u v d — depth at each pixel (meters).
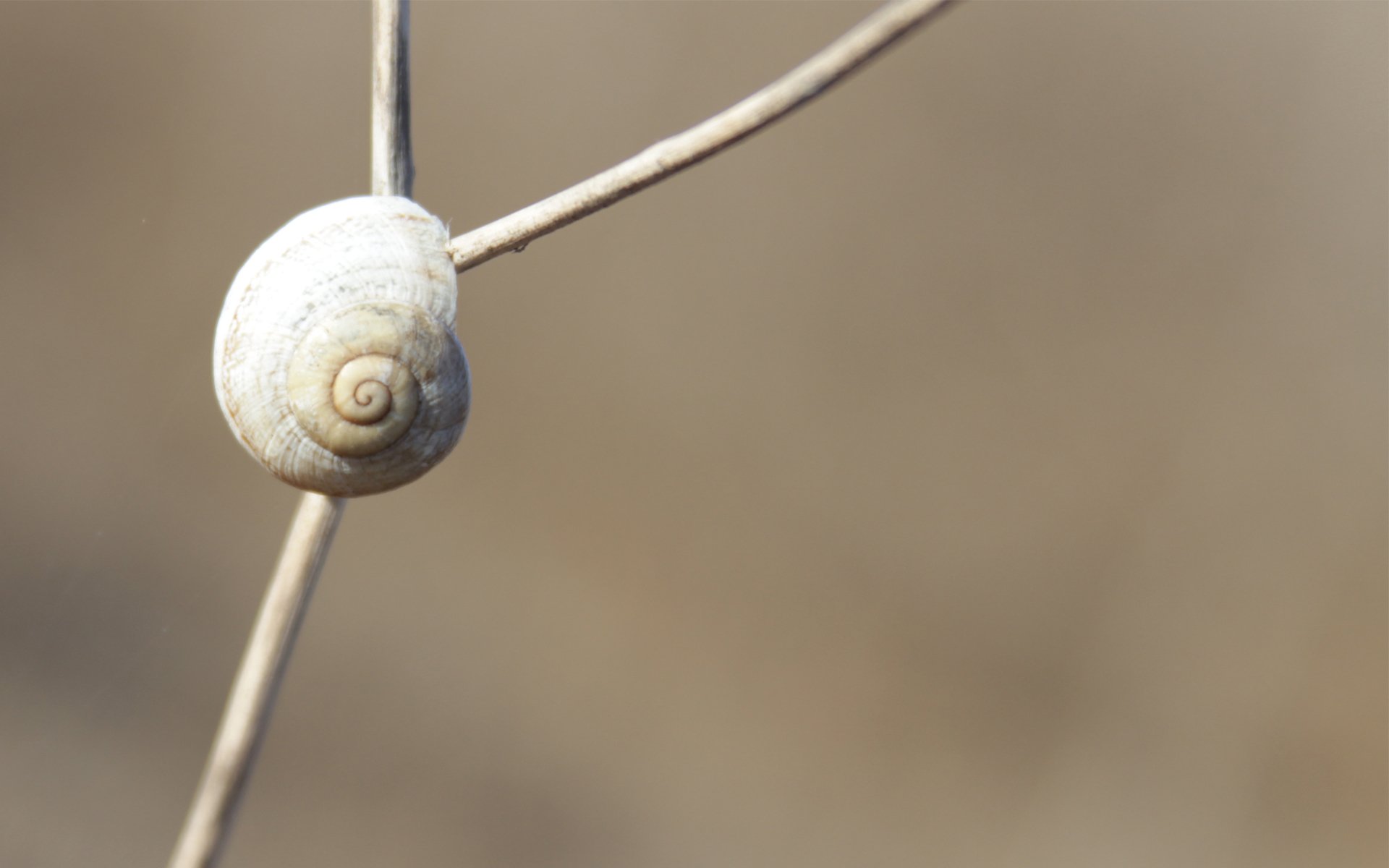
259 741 0.26
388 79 0.25
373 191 0.26
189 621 0.53
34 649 0.49
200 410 0.58
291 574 0.26
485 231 0.25
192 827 0.26
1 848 0.41
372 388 0.25
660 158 0.24
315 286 0.25
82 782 0.45
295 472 0.26
